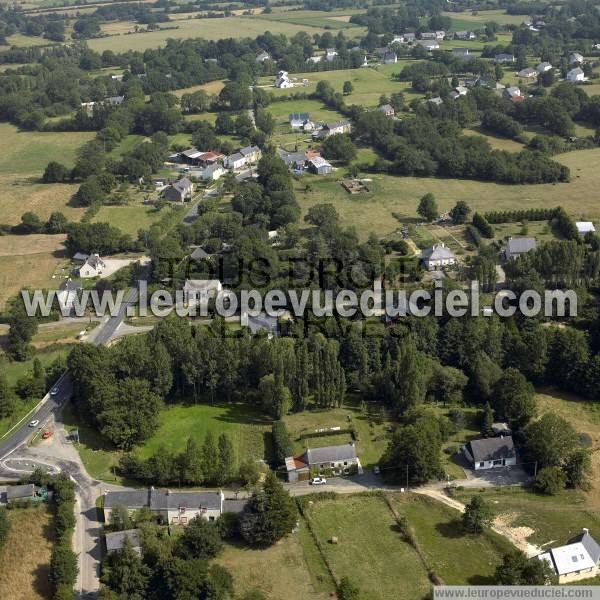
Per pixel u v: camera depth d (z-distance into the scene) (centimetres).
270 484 19212
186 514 19425
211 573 17162
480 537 18850
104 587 17375
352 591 16762
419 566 17975
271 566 18125
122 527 19025
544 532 18925
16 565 18625
